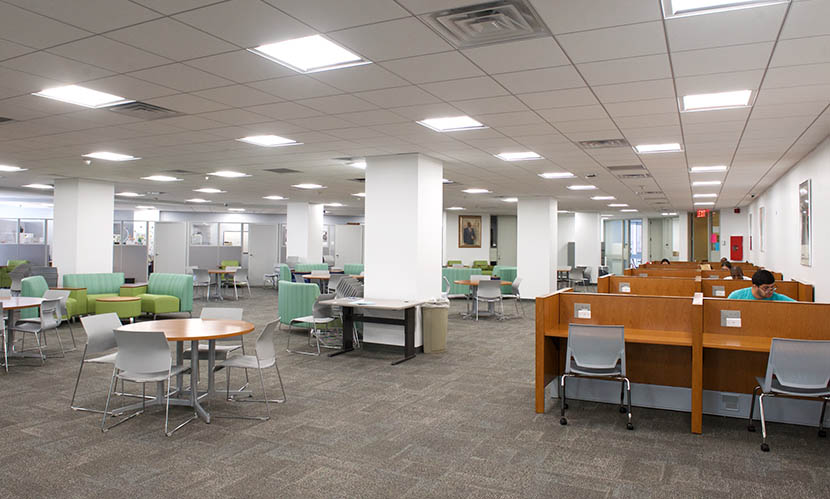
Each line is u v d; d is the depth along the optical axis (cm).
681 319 467
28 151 767
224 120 563
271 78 418
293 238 1703
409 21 306
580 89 439
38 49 354
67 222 1079
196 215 2284
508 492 315
